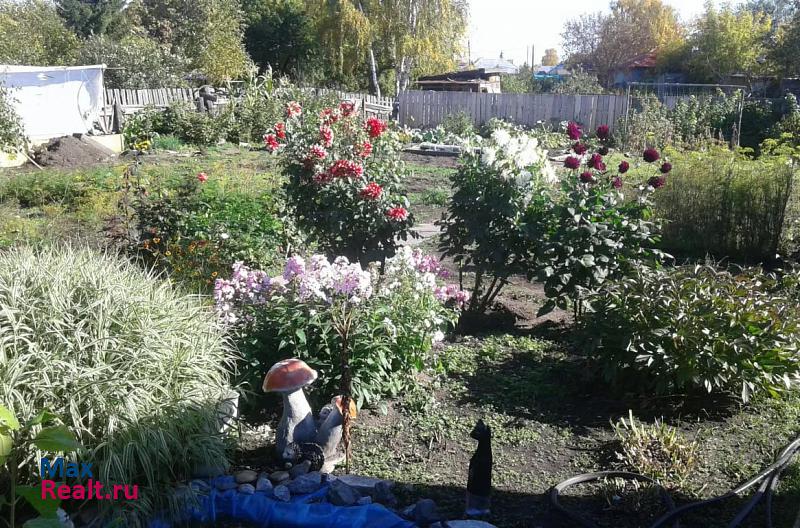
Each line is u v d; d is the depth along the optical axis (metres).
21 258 4.41
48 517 2.72
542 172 6.64
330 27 34.19
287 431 4.19
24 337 3.65
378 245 7.12
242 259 7.52
